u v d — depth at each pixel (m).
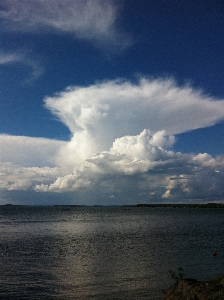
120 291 21.95
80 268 28.95
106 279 24.97
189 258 33.88
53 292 21.78
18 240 50.94
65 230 71.62
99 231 68.75
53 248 41.53
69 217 145.12
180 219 127.44
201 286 16.78
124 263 31.19
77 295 21.19
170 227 81.19
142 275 26.25
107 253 37.22
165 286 23.14
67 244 45.75
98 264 30.70
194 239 52.12
